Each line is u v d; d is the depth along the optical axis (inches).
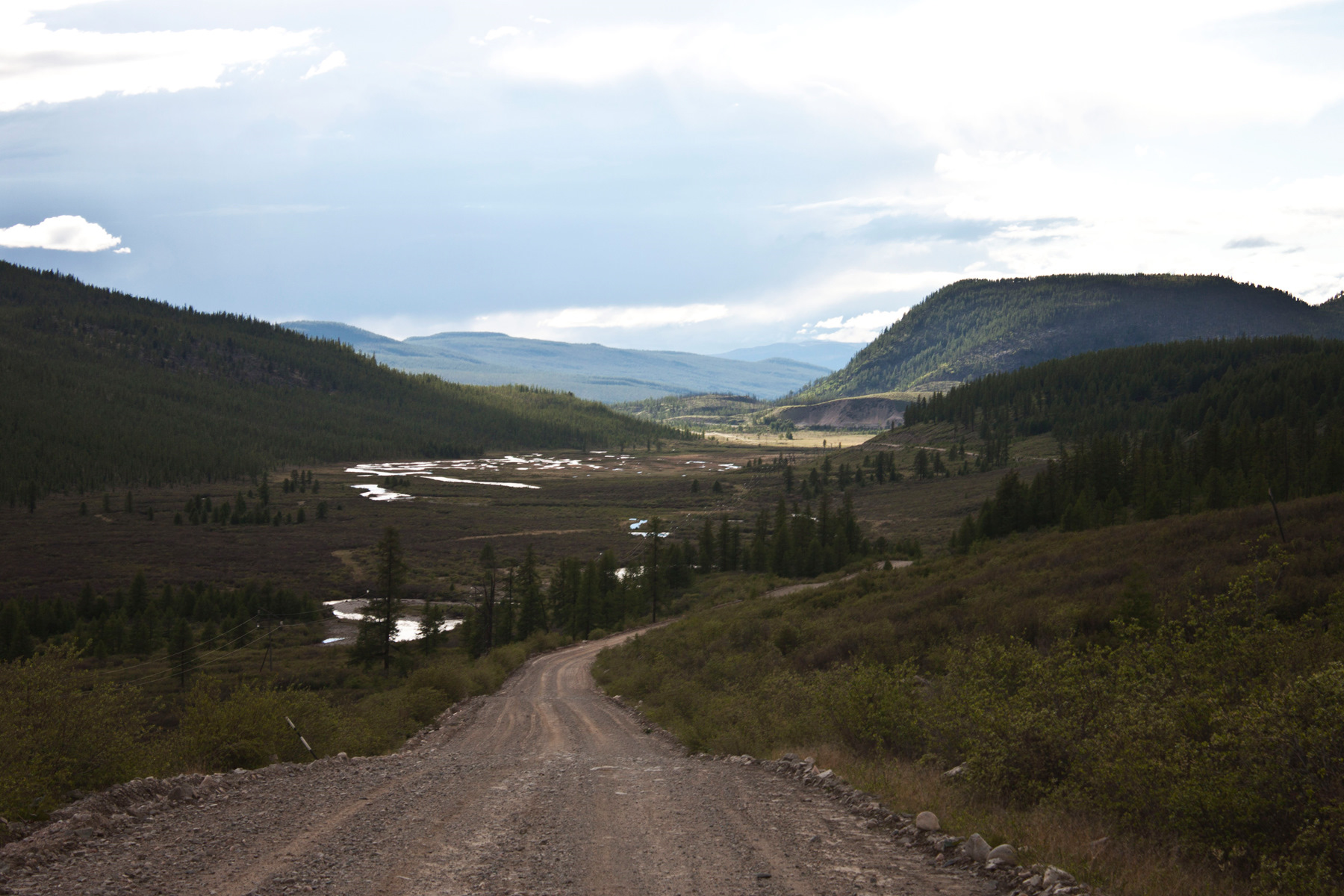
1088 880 237.5
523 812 369.7
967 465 7746.1
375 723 828.0
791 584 3435.0
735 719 721.6
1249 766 264.7
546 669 2006.6
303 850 296.5
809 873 263.0
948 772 402.9
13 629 2984.7
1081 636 815.7
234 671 2454.5
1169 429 6801.2
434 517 7032.5
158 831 327.9
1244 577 404.2
